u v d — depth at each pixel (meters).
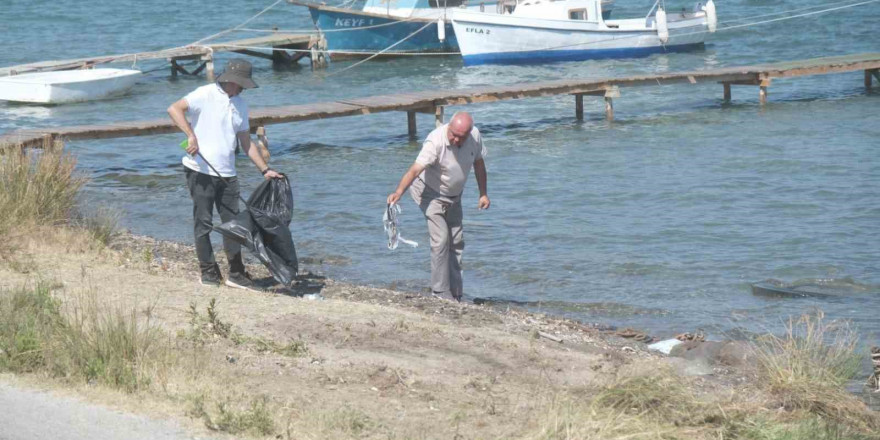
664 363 25.23
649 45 128.50
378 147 73.00
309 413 18.86
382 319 27.16
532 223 48.06
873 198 51.78
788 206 50.69
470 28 123.69
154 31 163.00
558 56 126.19
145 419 17.86
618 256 41.78
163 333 22.94
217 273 30.62
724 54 128.25
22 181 36.94
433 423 19.11
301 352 23.28
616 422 19.36
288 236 30.11
